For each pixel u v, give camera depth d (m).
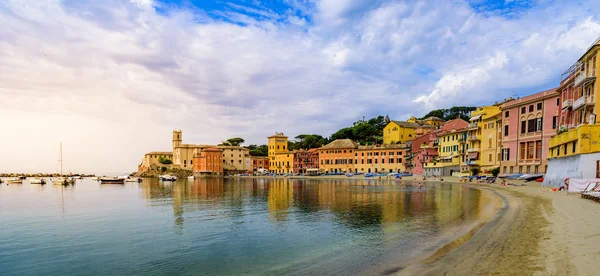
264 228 30.97
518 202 38.69
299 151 195.12
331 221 33.94
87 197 67.75
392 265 18.12
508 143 83.75
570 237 18.47
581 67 57.22
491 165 92.12
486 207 38.94
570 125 59.53
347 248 22.80
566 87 64.25
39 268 19.98
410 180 119.12
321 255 21.45
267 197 61.50
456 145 112.88
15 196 72.12
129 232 29.75
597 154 42.94
